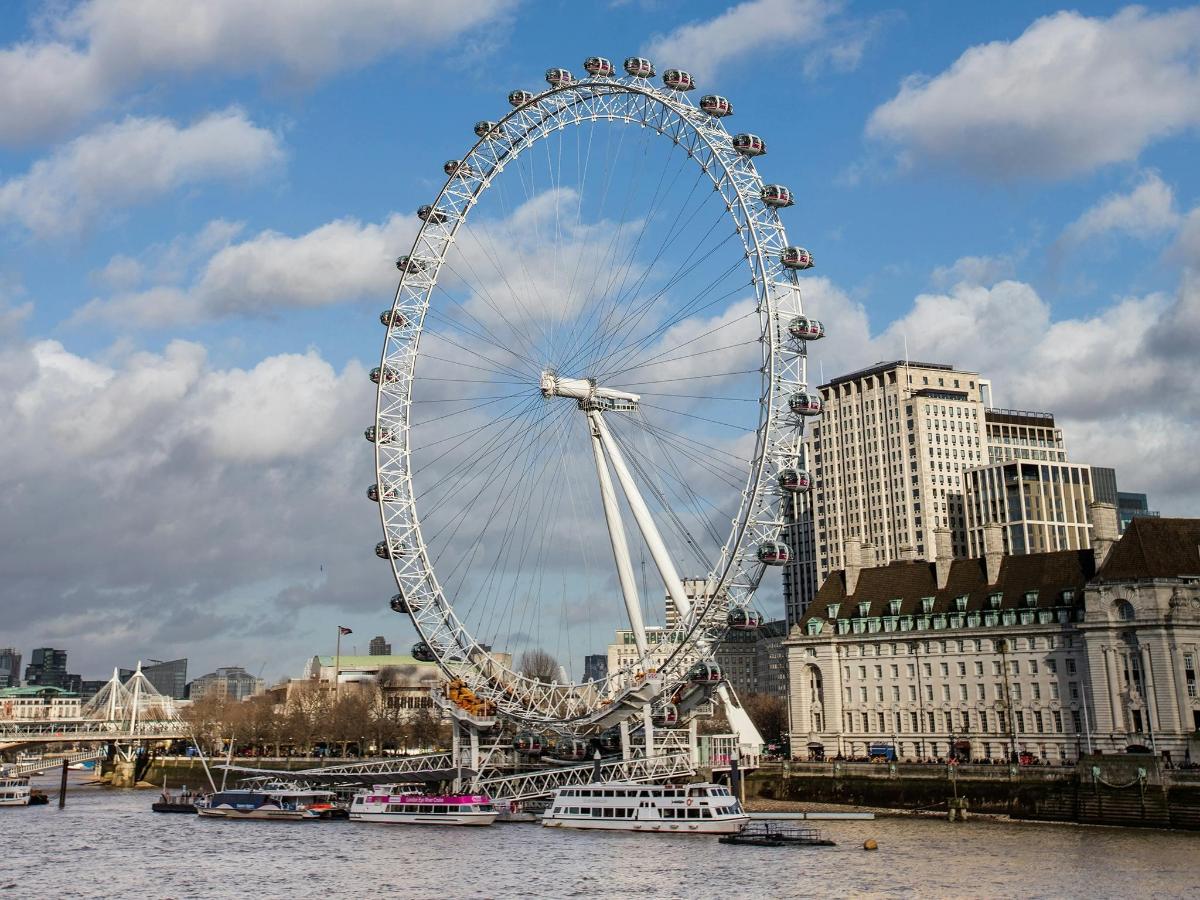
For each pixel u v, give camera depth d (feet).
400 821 567.59
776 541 505.66
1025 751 619.67
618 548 536.42
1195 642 561.02
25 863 445.78
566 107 574.97
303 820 597.93
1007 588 652.07
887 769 583.58
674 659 525.34
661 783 541.34
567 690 563.48
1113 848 428.97
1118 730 572.51
